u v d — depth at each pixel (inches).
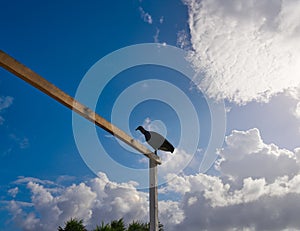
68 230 221.6
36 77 83.1
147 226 230.7
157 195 130.8
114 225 228.8
